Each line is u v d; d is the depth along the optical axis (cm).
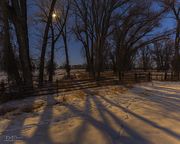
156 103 1313
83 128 820
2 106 1288
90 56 4184
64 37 4091
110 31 4288
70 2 3619
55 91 1775
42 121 929
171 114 1021
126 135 736
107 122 892
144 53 8688
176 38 4072
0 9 1862
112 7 3147
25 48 1872
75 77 3666
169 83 2894
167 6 3891
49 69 3425
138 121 899
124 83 2641
